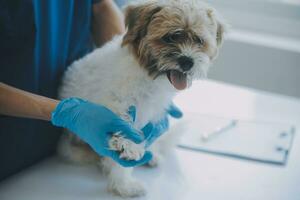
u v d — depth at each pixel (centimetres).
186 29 102
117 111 104
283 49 184
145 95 108
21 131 105
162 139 122
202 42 106
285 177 112
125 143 93
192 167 116
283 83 190
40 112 96
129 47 105
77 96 111
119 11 135
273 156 119
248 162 118
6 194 101
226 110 144
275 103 151
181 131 124
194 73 106
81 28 122
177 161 118
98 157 115
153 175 112
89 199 102
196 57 104
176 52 103
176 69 104
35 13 100
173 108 127
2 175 106
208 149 122
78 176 111
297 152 122
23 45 100
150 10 102
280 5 200
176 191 106
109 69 108
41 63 109
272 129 133
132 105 106
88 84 110
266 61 189
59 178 109
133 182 106
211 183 109
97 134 94
